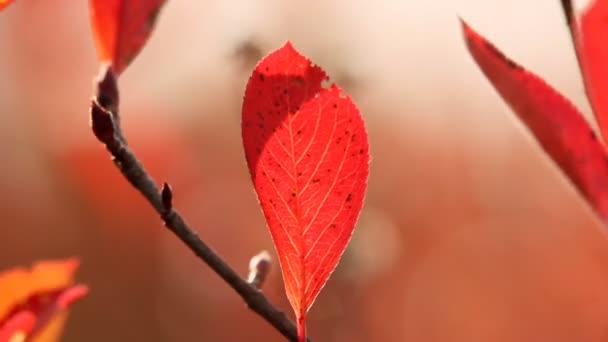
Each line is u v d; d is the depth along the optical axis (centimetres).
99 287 222
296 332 53
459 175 215
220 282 212
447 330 190
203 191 219
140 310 218
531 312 182
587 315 174
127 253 224
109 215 229
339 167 52
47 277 56
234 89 138
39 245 231
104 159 234
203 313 211
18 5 213
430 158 223
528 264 186
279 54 51
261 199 52
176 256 220
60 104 237
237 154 220
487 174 210
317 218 52
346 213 52
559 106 51
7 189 232
